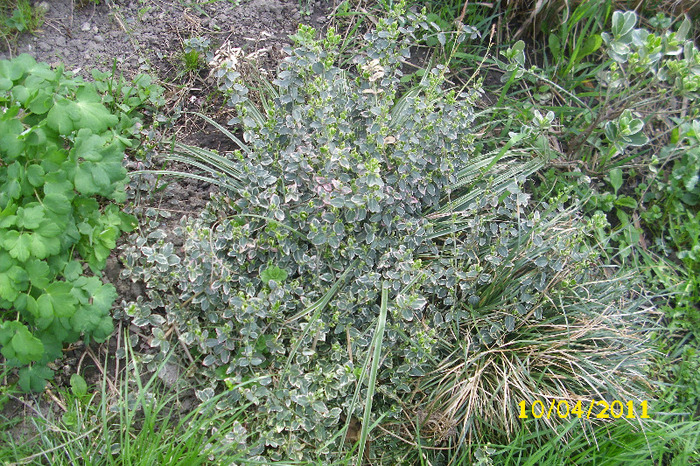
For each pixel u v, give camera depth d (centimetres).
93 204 254
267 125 274
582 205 319
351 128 291
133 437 235
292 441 236
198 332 243
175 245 280
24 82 244
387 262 270
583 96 373
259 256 262
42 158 241
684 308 330
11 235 227
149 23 333
